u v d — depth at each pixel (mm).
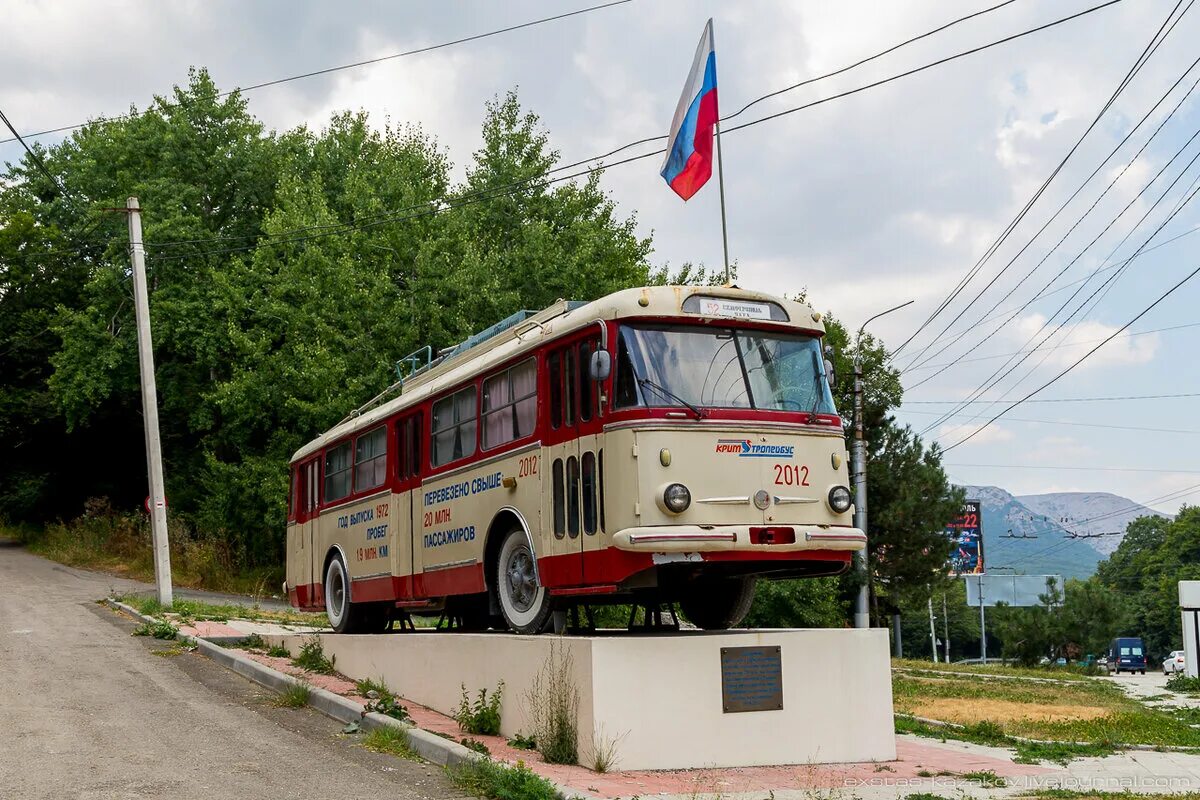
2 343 44531
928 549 30625
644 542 9945
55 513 47000
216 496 34875
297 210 34562
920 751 11688
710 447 10453
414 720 11844
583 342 11148
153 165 40594
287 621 23516
